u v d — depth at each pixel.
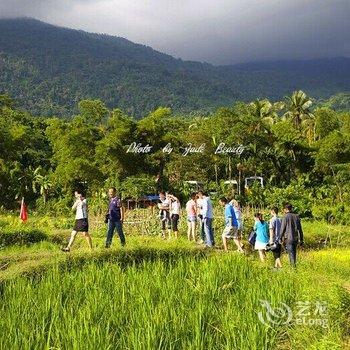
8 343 6.60
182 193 56.69
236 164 63.06
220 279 10.13
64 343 6.70
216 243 20.33
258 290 9.26
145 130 62.66
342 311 8.07
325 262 14.99
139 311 7.73
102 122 67.69
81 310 7.87
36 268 11.24
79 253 12.60
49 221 28.91
